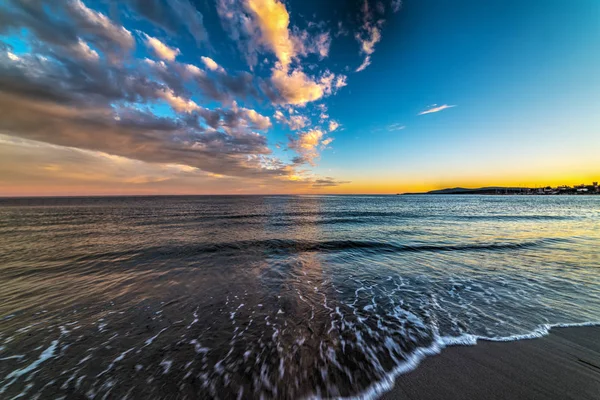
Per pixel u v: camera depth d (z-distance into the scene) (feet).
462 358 12.17
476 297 19.92
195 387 10.51
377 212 103.14
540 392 9.95
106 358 12.51
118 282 23.59
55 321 16.25
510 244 40.19
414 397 9.86
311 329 15.24
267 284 23.31
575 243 40.93
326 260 31.65
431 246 39.06
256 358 12.42
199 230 55.21
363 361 12.11
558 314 16.70
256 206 146.82
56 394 10.25
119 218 79.87
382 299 19.77
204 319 16.58
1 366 11.89
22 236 47.37
